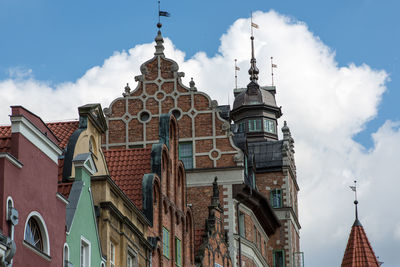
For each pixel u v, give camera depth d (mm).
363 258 100500
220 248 88562
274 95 143500
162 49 101062
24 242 43531
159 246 67375
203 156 98500
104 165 62312
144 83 99938
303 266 122000
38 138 45938
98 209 55156
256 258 105562
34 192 45125
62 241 48312
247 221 102188
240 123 136375
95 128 60688
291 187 124188
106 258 55219
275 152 123688
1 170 42000
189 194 97625
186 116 99438
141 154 70125
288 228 120062
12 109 44500
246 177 101562
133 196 66875
